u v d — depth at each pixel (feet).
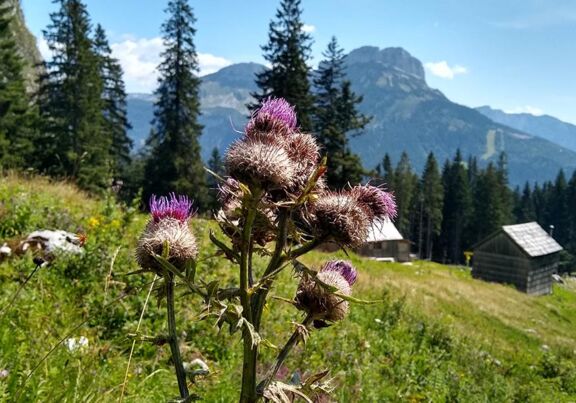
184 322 19.92
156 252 6.97
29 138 130.82
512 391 34.37
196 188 141.49
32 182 40.63
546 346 62.75
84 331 17.37
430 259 312.29
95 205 38.27
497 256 171.12
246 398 6.46
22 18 270.26
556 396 38.47
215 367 18.11
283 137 7.88
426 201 320.50
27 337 14.98
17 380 11.28
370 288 54.70
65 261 21.62
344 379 20.02
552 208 391.65
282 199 7.43
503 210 336.29
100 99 144.56
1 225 25.95
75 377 11.57
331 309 7.70
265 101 8.28
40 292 19.10
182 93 146.72
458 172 330.75
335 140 135.33
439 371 30.48
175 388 15.38
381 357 29.48
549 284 176.76
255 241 7.47
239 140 7.71
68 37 136.46
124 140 180.55
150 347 17.81
